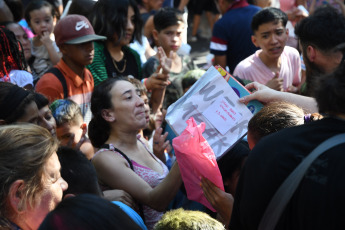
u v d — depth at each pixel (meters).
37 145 1.37
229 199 1.81
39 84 3.05
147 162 2.39
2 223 1.31
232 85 2.09
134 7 3.60
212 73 2.07
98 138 2.43
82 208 0.99
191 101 2.04
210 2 8.09
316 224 1.21
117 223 0.99
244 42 4.08
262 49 3.49
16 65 2.91
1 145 1.34
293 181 1.25
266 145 1.35
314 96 1.37
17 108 1.97
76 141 2.64
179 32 3.96
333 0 4.07
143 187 2.13
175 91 3.90
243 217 1.39
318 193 1.20
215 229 1.57
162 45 4.00
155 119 3.36
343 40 2.28
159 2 5.91
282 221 1.27
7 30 2.87
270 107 1.80
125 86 2.34
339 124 1.29
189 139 1.81
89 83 3.27
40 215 1.37
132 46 4.42
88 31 3.10
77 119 2.63
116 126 2.34
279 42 3.39
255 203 1.32
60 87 3.03
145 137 3.39
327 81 1.31
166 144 2.65
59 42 3.07
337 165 1.20
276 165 1.29
